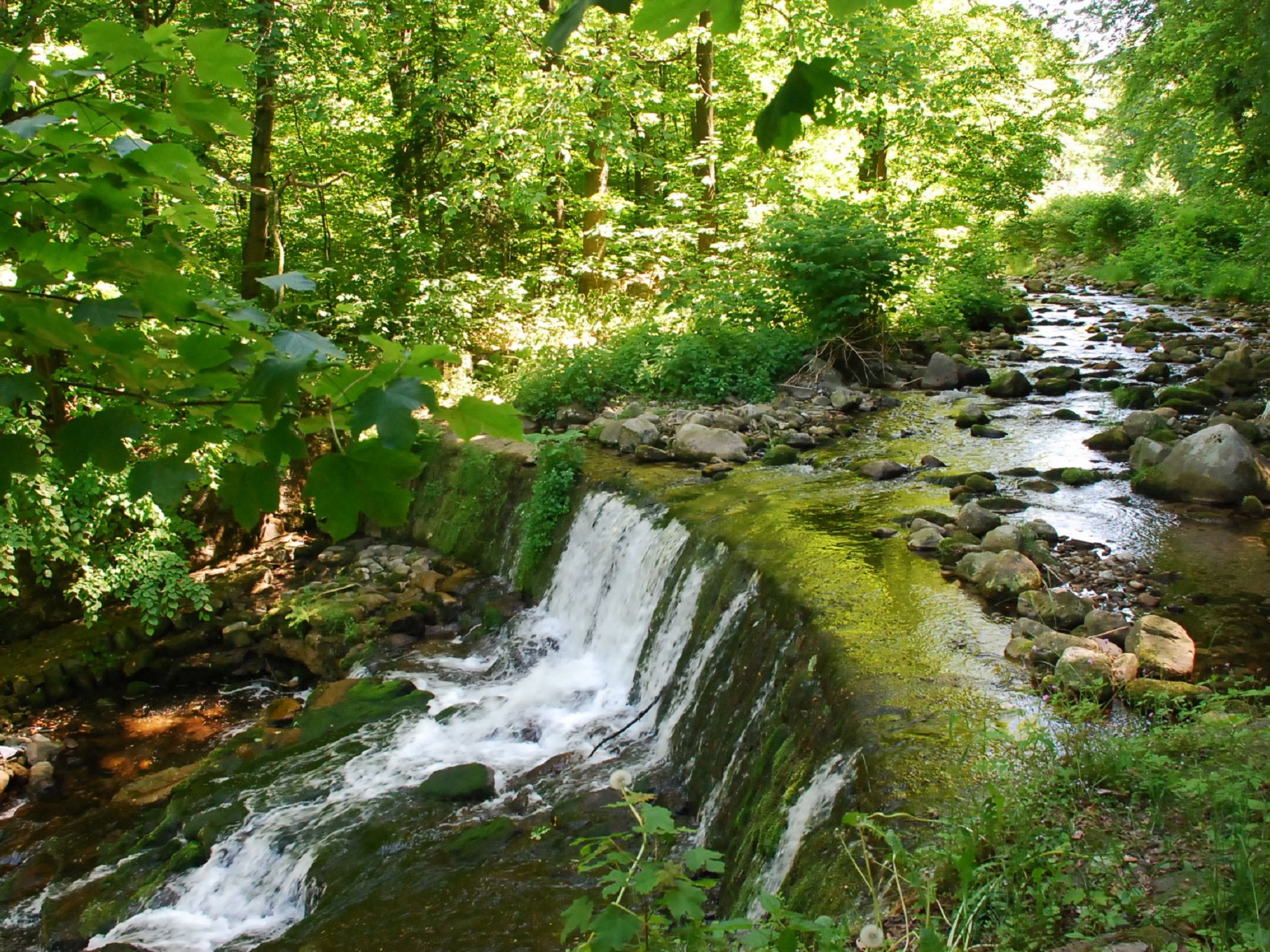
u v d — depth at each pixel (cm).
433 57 1603
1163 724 491
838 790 478
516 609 1041
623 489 992
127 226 203
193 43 179
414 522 1289
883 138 1759
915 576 707
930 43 1861
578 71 1520
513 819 675
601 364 1384
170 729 955
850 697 534
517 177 1478
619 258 1766
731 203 1691
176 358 180
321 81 1392
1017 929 314
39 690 1007
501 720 826
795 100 147
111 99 195
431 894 602
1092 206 3238
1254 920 299
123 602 1145
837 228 1434
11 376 167
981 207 2030
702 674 730
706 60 1739
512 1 1480
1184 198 2433
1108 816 388
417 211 1627
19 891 711
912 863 363
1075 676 527
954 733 487
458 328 1496
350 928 577
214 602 1136
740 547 777
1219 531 797
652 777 695
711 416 1188
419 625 1050
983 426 1129
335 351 155
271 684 1034
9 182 187
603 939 254
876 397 1334
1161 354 1439
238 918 649
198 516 1216
